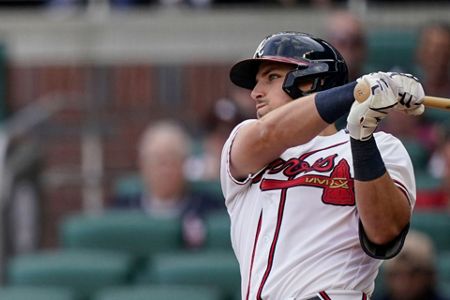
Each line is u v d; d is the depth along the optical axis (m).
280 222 13.89
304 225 13.80
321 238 13.73
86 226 29.59
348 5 35.12
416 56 32.50
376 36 33.72
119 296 26.98
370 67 32.75
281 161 14.22
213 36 35.09
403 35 33.84
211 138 30.61
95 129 34.78
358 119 12.88
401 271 24.53
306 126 13.37
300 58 13.98
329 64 13.99
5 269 30.36
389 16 35.00
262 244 13.95
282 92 14.05
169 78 35.31
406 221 13.46
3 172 30.73
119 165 34.62
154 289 27.17
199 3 35.78
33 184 32.69
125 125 34.94
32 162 32.69
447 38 30.64
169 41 35.34
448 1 35.31
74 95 35.41
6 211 30.59
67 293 27.77
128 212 30.25
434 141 30.64
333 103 13.14
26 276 28.84
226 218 29.19
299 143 13.62
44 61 35.59
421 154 30.39
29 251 32.03
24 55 35.66
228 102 30.50
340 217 13.75
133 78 35.41
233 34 35.03
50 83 35.59
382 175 13.16
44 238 33.41
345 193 13.79
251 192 14.37
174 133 29.70
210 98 35.12
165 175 29.53
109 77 35.50
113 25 35.31
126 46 35.44
